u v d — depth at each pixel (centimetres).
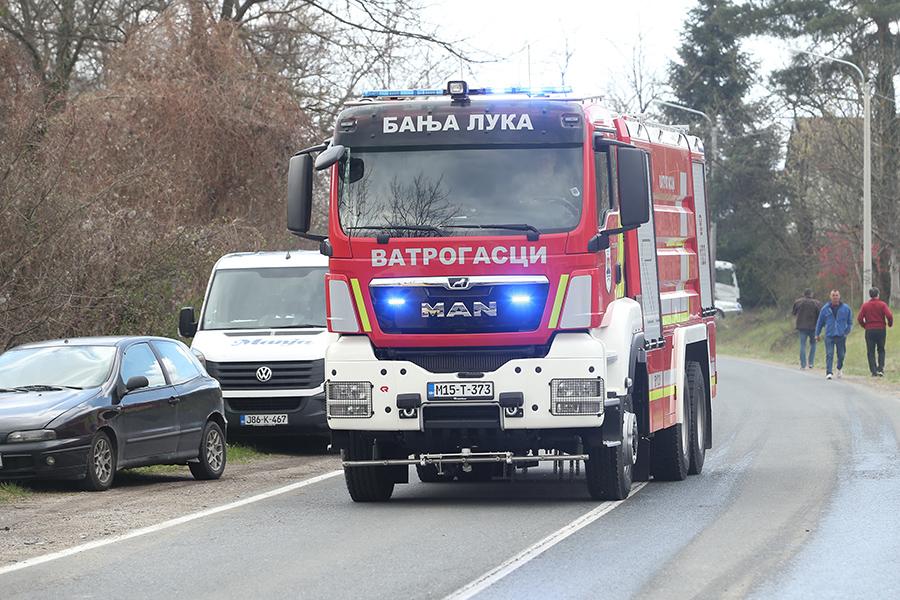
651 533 1352
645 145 1797
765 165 8519
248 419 2383
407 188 1574
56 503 1702
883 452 2098
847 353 5584
